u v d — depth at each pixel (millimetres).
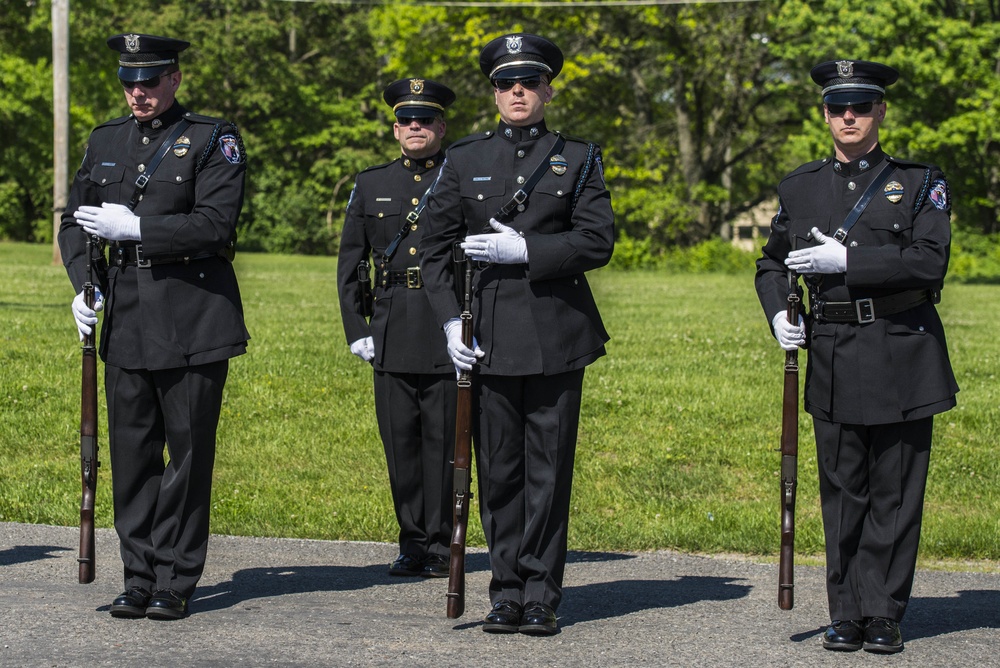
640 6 33812
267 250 47438
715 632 4953
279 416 9727
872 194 4707
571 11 34125
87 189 5188
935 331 4758
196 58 46125
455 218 4980
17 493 7547
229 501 7480
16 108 37375
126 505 5133
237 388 10539
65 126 25562
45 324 13586
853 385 4711
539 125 4961
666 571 6074
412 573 5945
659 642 4805
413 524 6008
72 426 9227
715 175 37844
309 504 7473
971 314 18578
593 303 5043
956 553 6523
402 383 6055
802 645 4789
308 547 6500
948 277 31531
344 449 8828
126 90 5039
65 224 5219
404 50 36656
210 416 5102
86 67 37188
